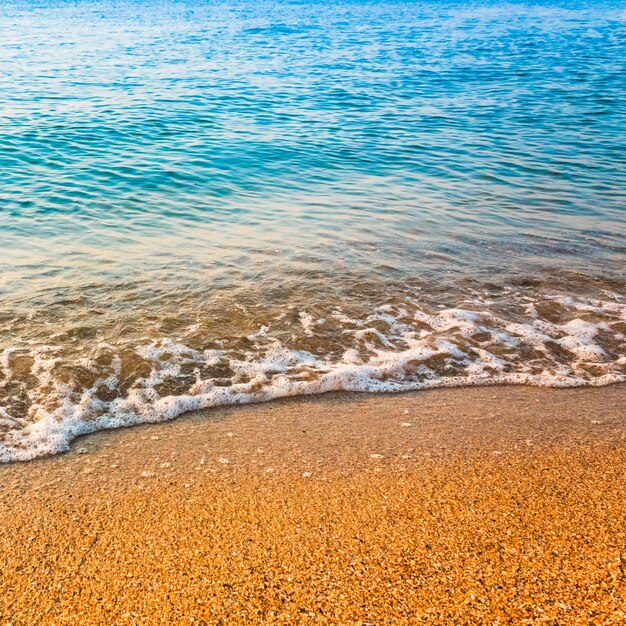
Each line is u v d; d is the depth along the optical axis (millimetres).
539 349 5574
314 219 9148
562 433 4227
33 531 3174
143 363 4980
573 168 12586
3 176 10844
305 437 4168
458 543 3031
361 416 4477
